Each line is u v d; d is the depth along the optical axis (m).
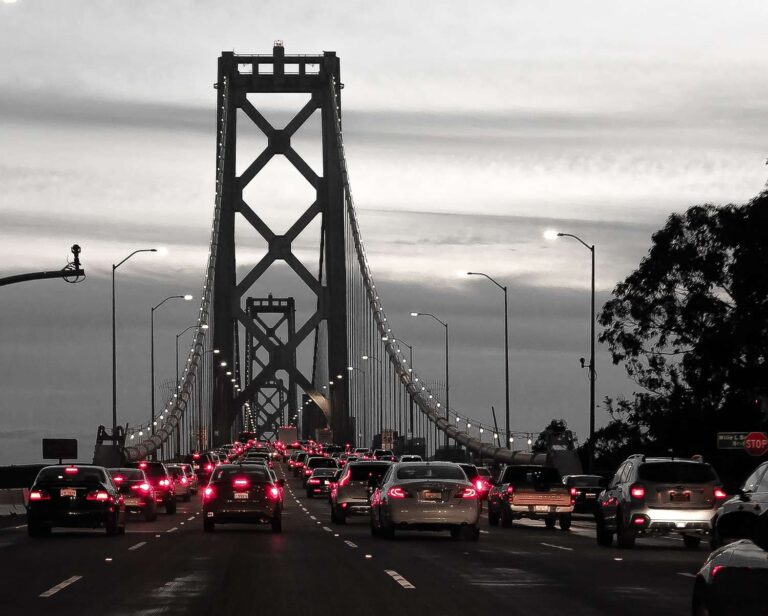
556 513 56.25
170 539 44.78
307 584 27.17
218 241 198.38
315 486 99.69
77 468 46.47
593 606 22.97
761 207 94.94
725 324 96.56
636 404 105.06
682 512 41.31
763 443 54.25
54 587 26.42
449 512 44.06
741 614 14.59
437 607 22.77
